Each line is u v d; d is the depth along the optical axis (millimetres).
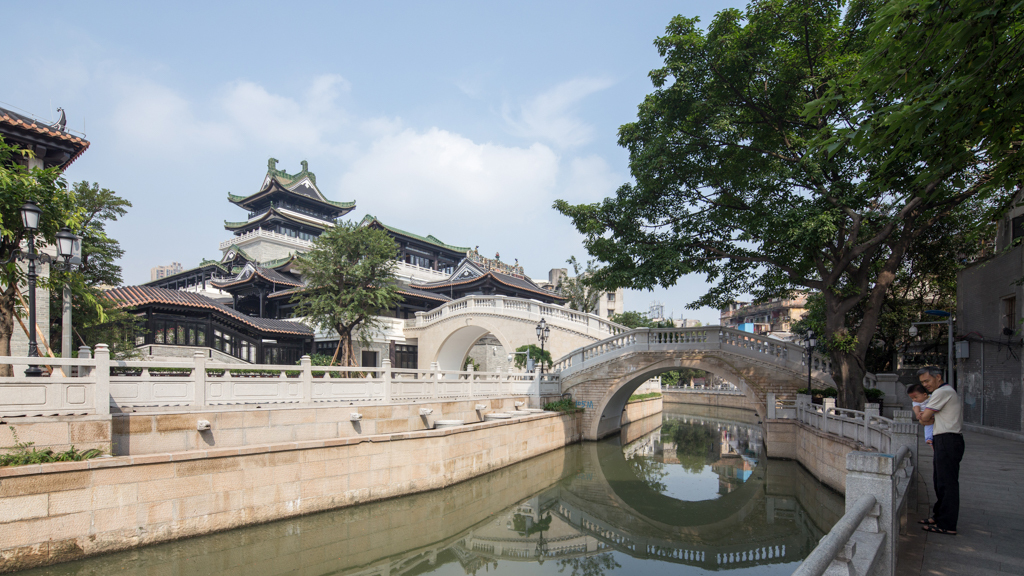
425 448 14875
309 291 30172
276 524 11719
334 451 12875
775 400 21016
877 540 4793
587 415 26016
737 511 15836
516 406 23312
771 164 16328
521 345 32438
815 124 15312
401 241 52125
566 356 27000
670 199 19031
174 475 10383
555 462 22156
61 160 17203
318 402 13898
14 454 9008
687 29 16672
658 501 17078
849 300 16406
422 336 37812
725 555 12312
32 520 8750
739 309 69438
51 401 9688
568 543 13227
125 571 9594
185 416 11312
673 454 25438
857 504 4484
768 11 14586
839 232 16156
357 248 29203
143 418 10742
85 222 16844
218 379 12188
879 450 11000
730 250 19203
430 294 41906
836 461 14352
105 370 10297
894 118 6074
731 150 16766
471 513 15469
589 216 20172
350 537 12875
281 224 55219
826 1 14703
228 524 11008
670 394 58031
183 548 10344
